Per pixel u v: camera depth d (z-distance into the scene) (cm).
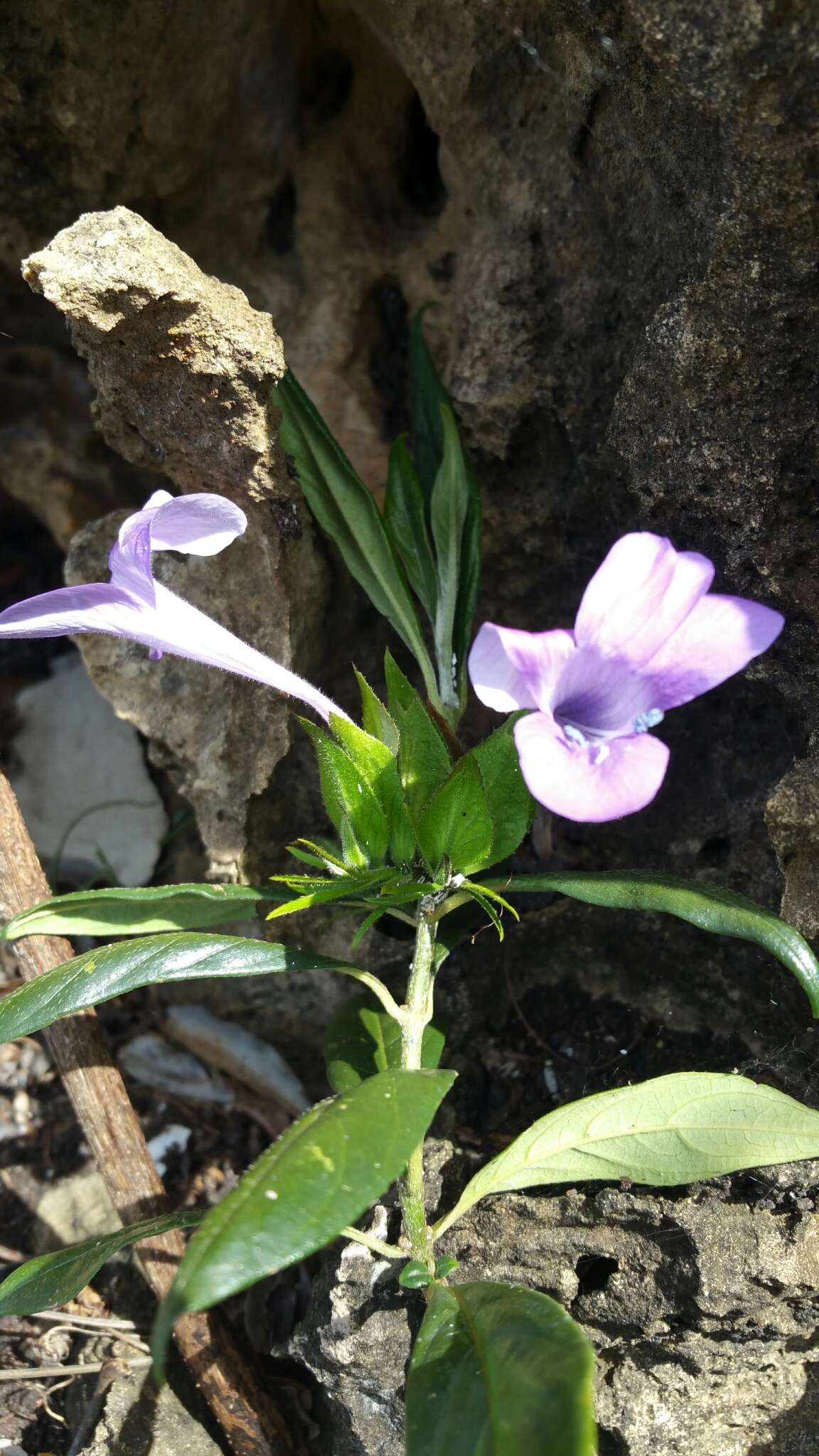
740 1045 38
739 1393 34
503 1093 39
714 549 35
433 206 41
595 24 31
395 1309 33
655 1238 33
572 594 40
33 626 30
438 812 31
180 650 32
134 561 30
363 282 41
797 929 33
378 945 40
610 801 26
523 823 32
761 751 37
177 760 40
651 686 28
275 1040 43
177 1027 44
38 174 40
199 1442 36
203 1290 26
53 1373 38
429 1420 29
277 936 40
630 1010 40
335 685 41
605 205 36
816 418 32
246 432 35
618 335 36
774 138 29
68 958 36
